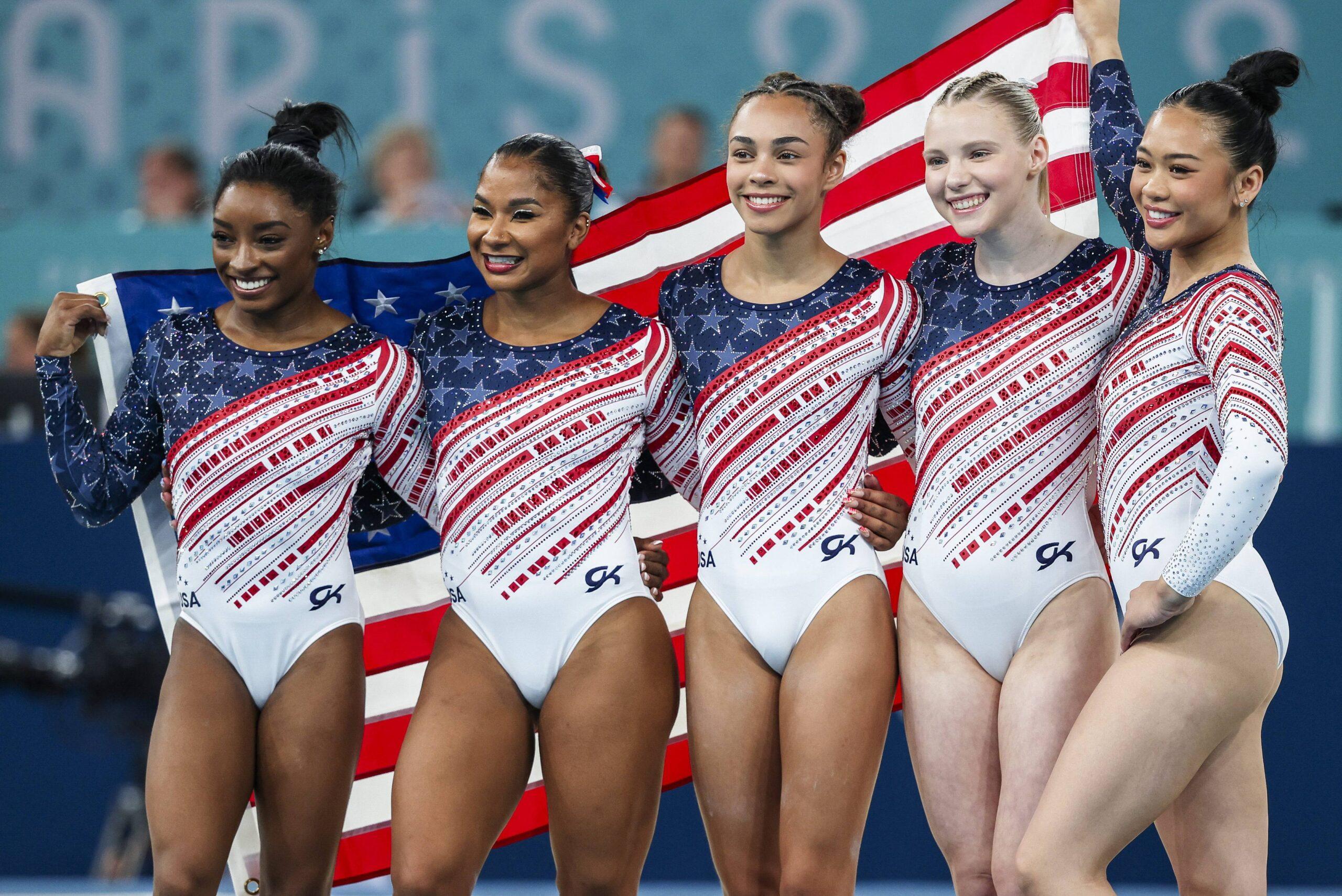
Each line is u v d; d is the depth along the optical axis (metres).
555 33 26.52
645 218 12.34
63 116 26.70
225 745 10.06
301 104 11.31
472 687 10.00
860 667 9.84
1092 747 8.87
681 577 12.49
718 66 26.39
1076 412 9.98
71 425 10.87
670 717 10.16
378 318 12.18
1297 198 25.23
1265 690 9.20
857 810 9.66
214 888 9.88
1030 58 11.80
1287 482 14.65
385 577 12.30
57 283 17.50
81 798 15.30
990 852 9.80
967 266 10.38
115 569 15.47
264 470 10.22
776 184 10.06
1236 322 9.02
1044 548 9.88
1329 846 14.52
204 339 10.54
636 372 10.36
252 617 10.21
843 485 10.22
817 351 10.21
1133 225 10.60
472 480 10.23
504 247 10.12
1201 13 25.39
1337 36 25.27
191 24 26.62
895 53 26.12
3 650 15.23
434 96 26.62
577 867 9.88
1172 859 9.85
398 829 9.49
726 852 10.09
